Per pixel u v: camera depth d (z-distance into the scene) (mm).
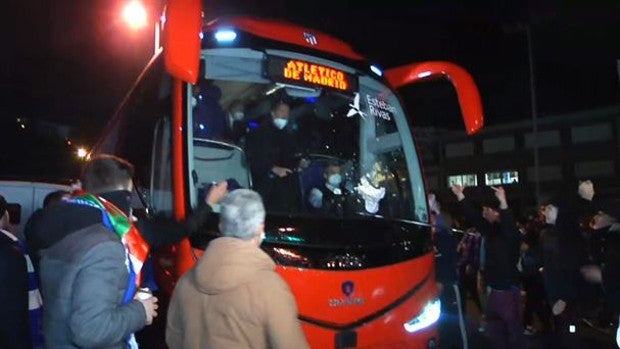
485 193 47438
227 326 2828
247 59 5461
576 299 7543
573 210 7504
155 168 5258
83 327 2822
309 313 4492
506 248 7289
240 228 2904
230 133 5469
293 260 4523
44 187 9133
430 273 5285
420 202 5871
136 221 4160
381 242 4965
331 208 5363
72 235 3045
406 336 4934
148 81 5871
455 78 6145
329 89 5738
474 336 9492
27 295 3930
